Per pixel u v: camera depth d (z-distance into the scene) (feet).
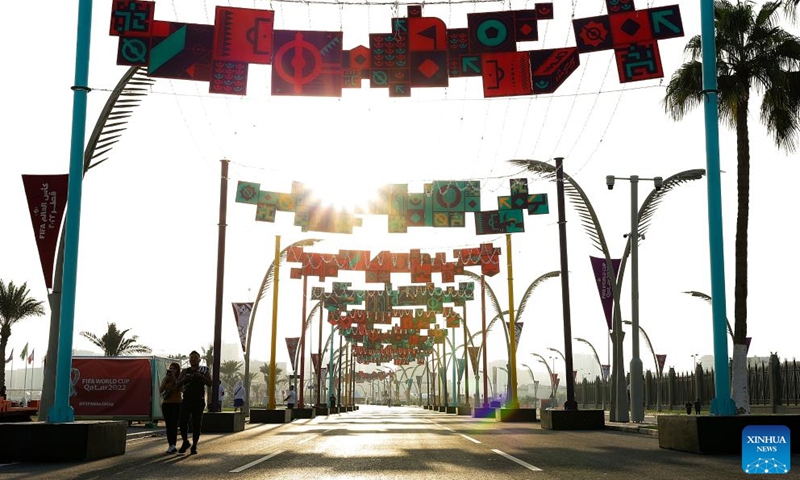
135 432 82.94
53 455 42.47
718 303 48.11
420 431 78.07
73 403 105.09
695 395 180.04
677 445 47.01
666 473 33.63
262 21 51.34
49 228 56.29
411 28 51.34
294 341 156.15
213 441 61.82
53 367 55.83
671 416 48.06
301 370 162.30
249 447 53.26
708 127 49.83
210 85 50.98
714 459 40.63
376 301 159.22
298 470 36.22
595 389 244.42
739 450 44.01
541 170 94.43
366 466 37.93
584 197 93.50
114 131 59.26
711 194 49.26
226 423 79.41
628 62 50.39
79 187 48.57
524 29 51.13
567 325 90.48
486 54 51.03
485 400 167.12
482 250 122.83
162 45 51.19
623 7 50.67
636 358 91.61
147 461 42.24
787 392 131.34
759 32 86.89
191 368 48.34
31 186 56.34
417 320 188.24
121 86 58.18
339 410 225.56
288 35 51.34
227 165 91.25
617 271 96.02
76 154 48.80
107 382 105.70
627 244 95.35
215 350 86.38
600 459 40.96
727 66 87.92
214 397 84.43
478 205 85.51
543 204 90.79
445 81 51.06
